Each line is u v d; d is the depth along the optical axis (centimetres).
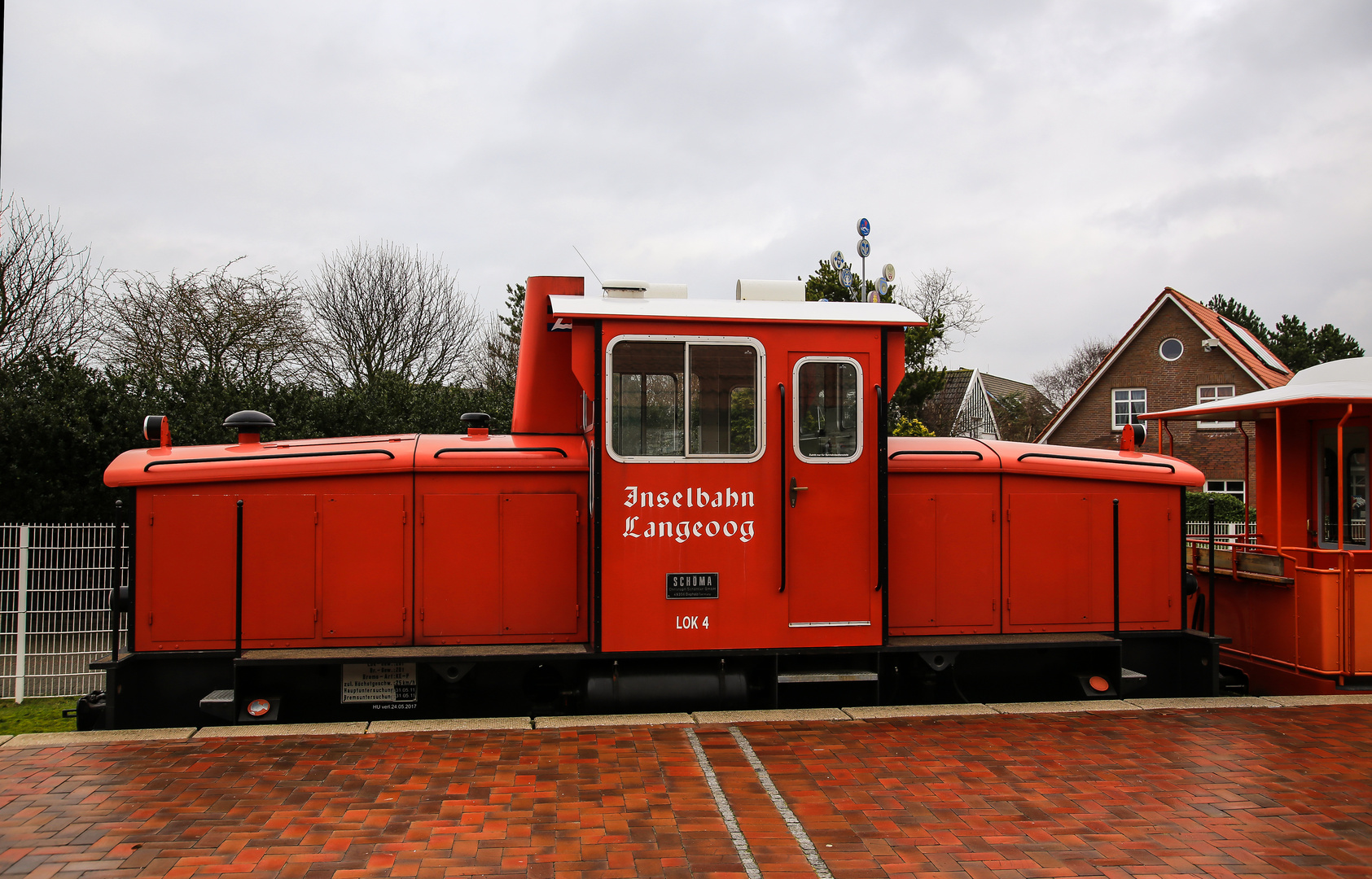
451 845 369
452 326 2867
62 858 355
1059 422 3047
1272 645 710
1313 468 750
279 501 573
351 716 576
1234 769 470
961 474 637
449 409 1642
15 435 1099
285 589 571
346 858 356
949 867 354
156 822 390
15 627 838
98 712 570
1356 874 351
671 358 555
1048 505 646
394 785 436
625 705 561
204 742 499
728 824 394
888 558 618
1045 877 346
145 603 561
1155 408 2898
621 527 550
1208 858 364
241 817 396
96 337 1900
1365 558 699
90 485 1142
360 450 588
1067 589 647
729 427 559
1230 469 2773
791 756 484
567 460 598
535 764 466
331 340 2688
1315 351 3884
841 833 385
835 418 571
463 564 586
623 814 403
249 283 2194
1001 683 639
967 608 634
